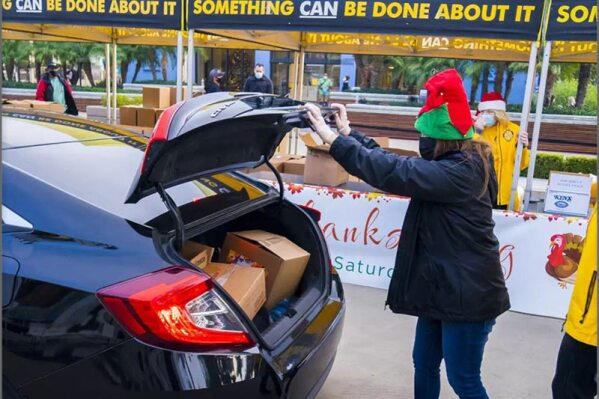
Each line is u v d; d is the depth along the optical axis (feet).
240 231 9.53
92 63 73.56
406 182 6.97
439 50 26.61
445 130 7.16
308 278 8.84
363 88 63.31
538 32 14.82
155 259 6.03
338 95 63.31
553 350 12.19
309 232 9.25
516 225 13.99
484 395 7.84
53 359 5.83
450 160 7.18
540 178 39.73
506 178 17.76
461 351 7.62
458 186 7.06
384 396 10.07
